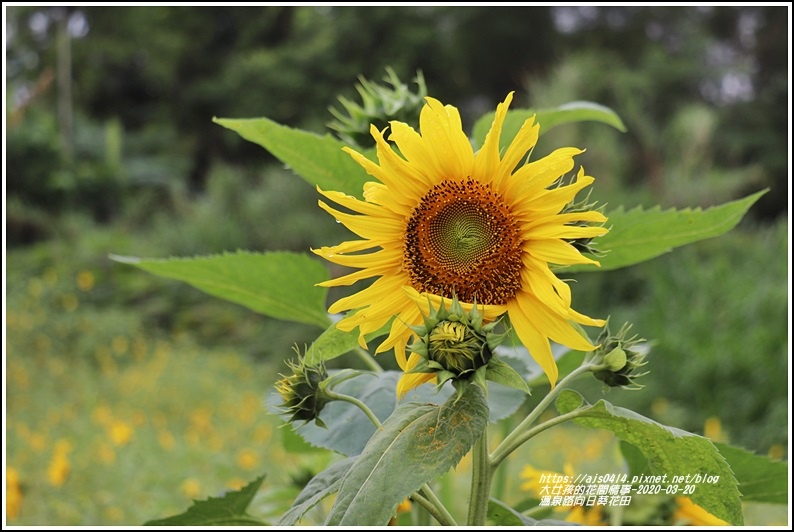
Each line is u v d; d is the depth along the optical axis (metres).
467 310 1.36
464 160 1.42
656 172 11.82
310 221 11.83
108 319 9.68
